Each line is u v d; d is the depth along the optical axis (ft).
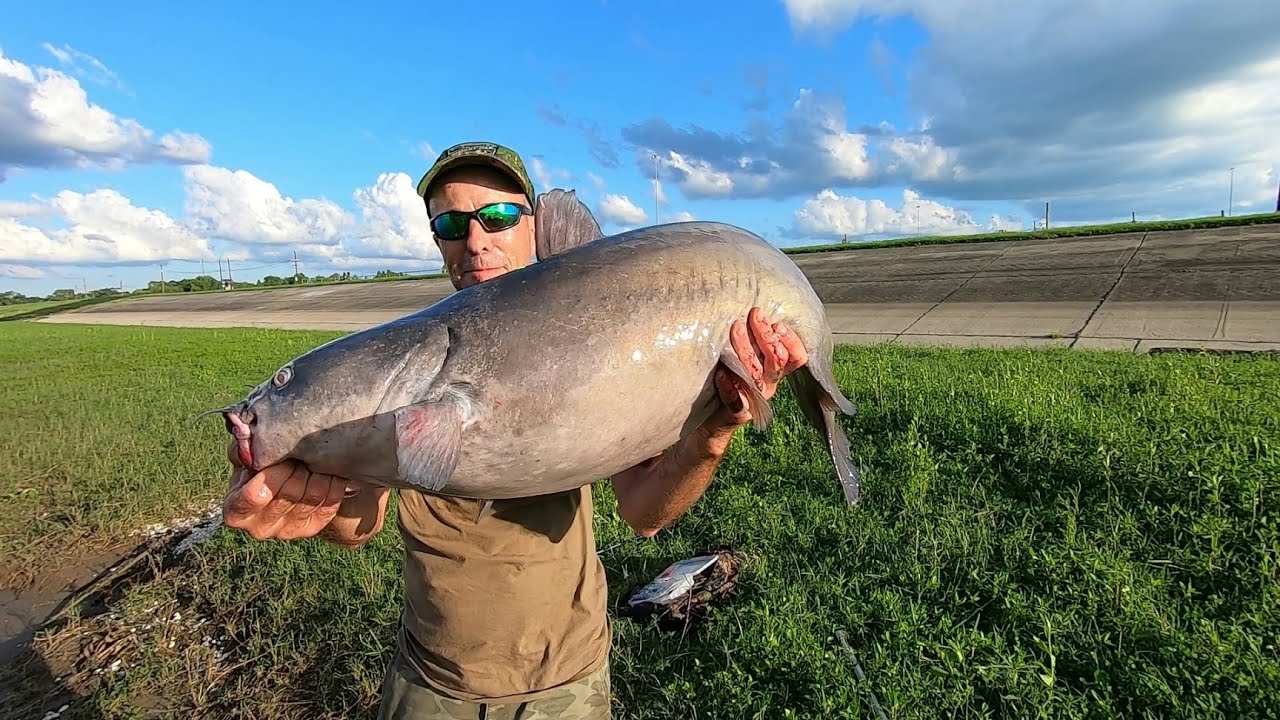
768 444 22.50
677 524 18.07
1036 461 18.70
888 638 12.23
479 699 7.43
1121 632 11.74
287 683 13.94
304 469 6.93
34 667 15.74
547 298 7.09
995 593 13.42
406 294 129.59
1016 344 42.47
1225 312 45.39
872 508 17.60
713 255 7.66
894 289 70.03
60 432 32.58
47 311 213.05
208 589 17.34
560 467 7.04
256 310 140.67
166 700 14.11
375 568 16.29
